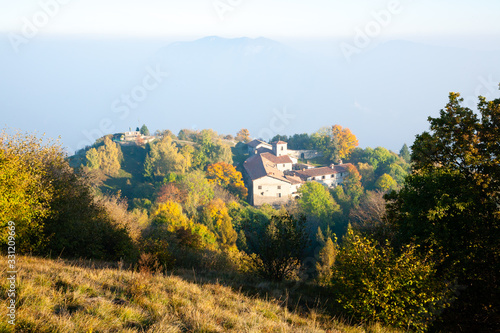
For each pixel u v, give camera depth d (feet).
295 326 30.50
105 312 23.34
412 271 35.27
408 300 34.06
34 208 49.88
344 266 39.32
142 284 30.63
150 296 29.17
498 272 41.27
